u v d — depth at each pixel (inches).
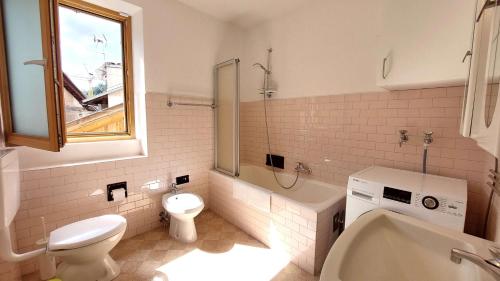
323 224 65.2
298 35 94.2
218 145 106.6
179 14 91.4
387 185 49.4
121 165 79.2
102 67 80.5
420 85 57.9
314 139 91.7
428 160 64.1
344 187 82.7
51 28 48.6
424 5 49.3
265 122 110.7
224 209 98.7
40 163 66.9
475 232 57.3
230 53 112.2
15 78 58.8
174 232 82.5
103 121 82.0
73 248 52.5
